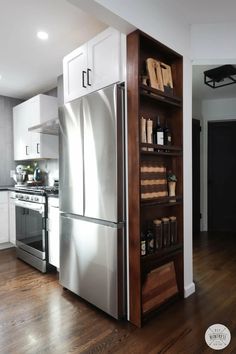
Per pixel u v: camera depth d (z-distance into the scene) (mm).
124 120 1847
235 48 2162
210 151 4680
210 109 4508
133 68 1751
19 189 3299
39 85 3607
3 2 1854
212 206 4699
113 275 1847
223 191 4648
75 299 2188
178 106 2113
